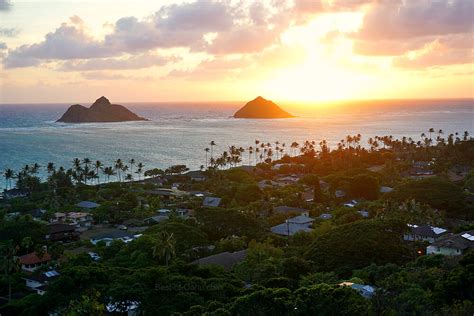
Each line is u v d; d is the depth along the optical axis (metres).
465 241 100.62
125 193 191.50
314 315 56.06
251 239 122.12
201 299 71.44
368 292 71.38
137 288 73.00
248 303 58.72
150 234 117.06
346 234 101.69
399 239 101.56
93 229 152.00
